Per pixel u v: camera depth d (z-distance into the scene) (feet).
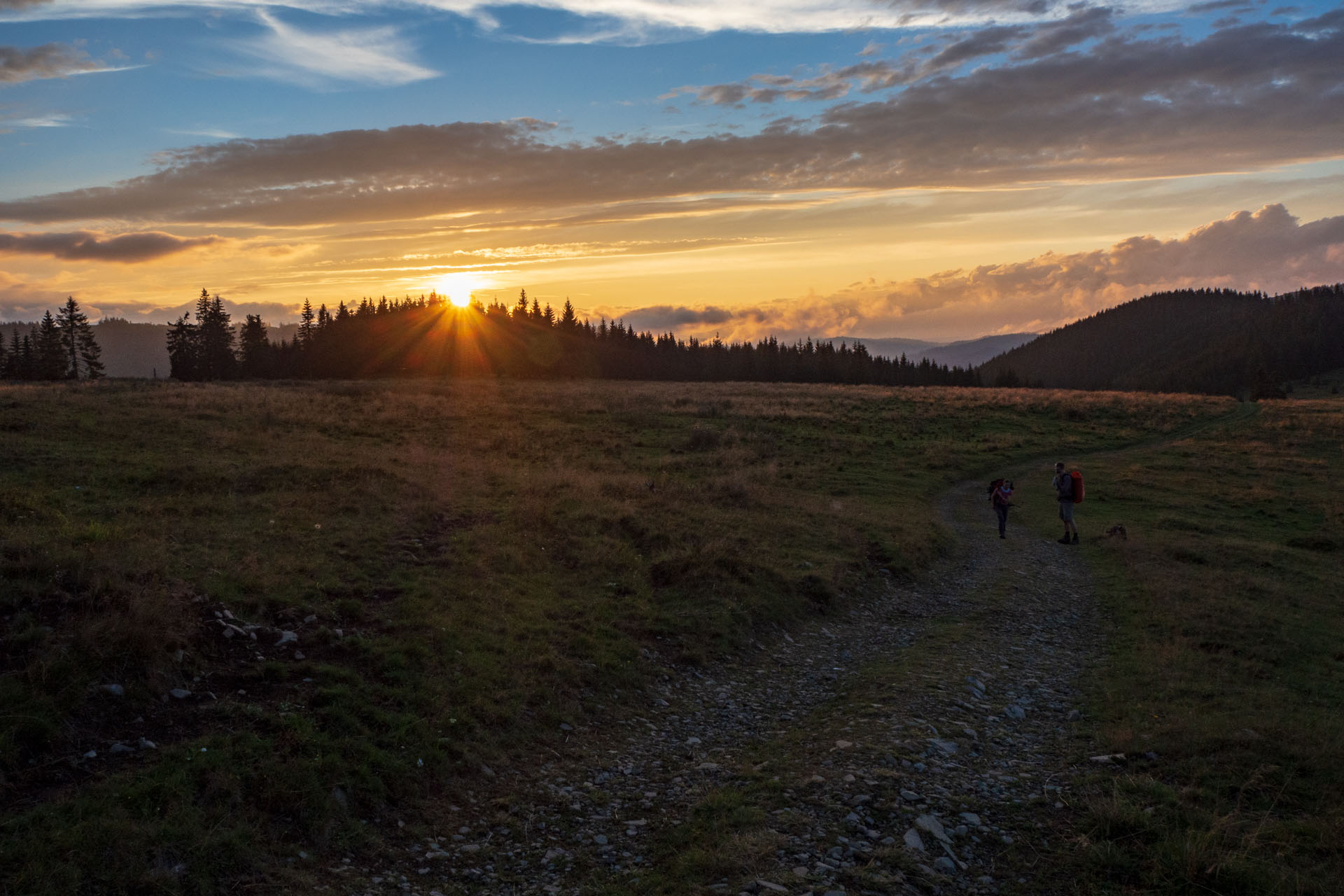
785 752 27.25
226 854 18.12
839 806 22.11
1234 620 47.55
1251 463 125.29
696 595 45.01
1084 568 66.03
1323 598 58.03
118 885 16.46
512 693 29.37
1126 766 25.45
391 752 23.79
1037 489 107.14
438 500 55.31
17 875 15.89
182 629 26.02
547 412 145.89
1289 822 21.11
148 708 22.52
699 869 19.20
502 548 45.85
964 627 46.34
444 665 29.96
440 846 20.85
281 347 413.59
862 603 51.24
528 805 23.36
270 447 70.08
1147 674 37.04
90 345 330.95
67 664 22.40
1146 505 98.22
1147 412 181.78
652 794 24.52
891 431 147.64
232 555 35.65
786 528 63.52
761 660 39.45
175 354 339.57
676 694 33.88
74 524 36.09
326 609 31.94
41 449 57.00
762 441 124.67
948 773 24.77
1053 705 33.09
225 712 23.25
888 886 18.10
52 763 19.57
